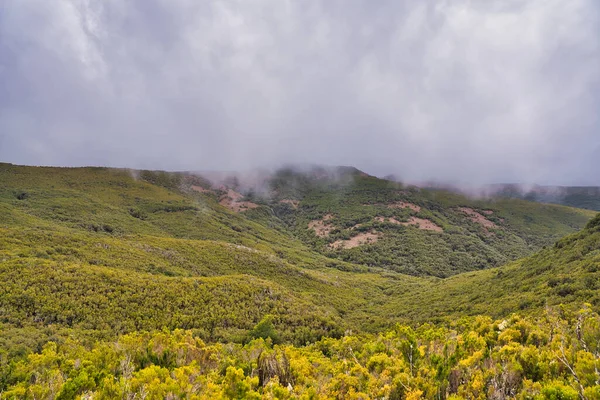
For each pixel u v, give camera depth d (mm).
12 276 36469
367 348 14445
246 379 9242
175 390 8891
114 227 97625
